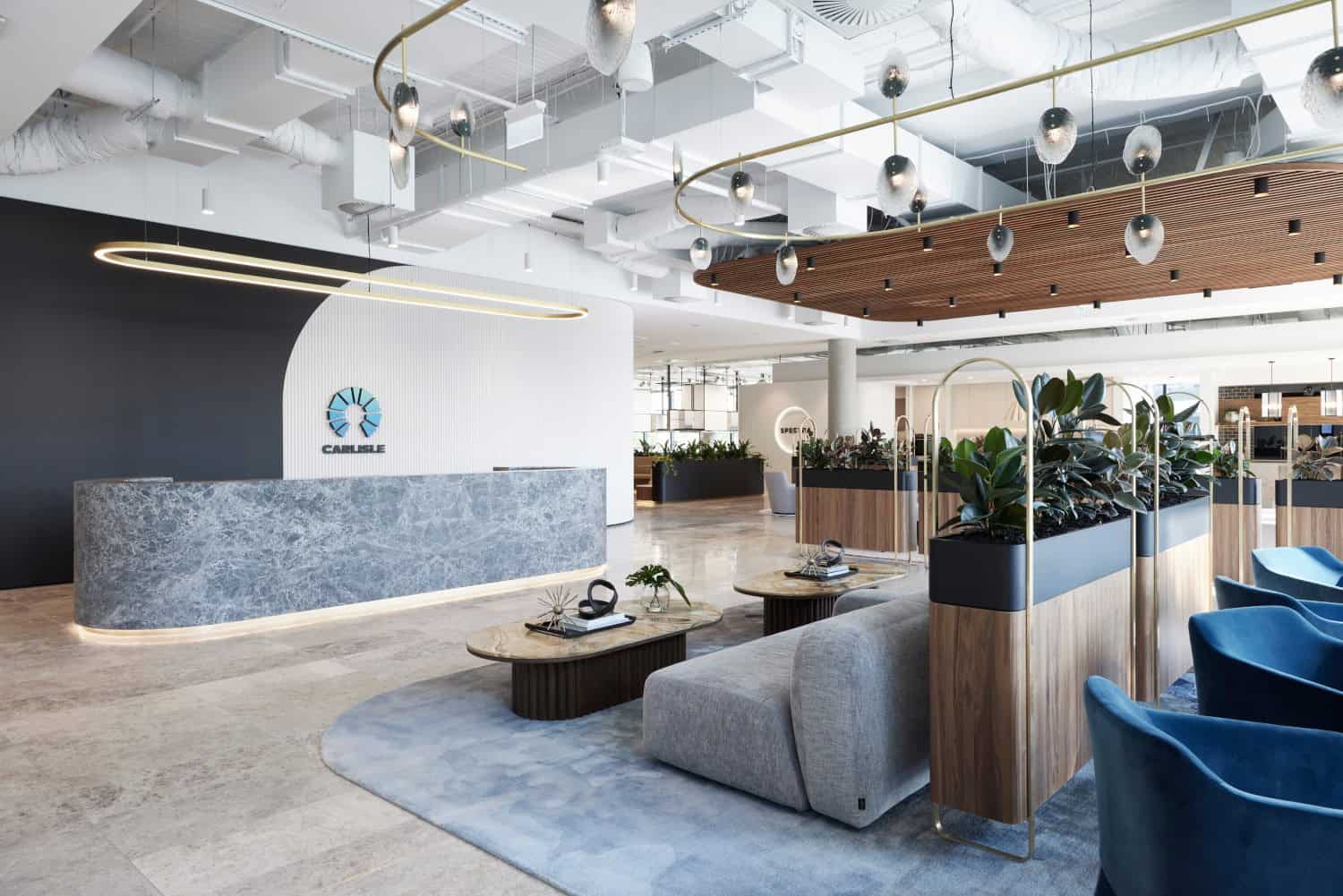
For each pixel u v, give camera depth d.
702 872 2.74
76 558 6.24
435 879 2.72
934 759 2.99
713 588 7.88
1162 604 4.29
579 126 7.09
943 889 2.64
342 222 10.04
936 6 4.84
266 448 9.46
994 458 3.11
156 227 8.66
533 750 3.83
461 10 4.90
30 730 4.13
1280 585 4.02
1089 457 3.73
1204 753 2.18
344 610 6.72
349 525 6.79
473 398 11.41
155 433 8.68
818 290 10.97
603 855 2.85
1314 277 9.91
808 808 3.21
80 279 8.22
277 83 6.12
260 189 9.38
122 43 7.09
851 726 2.99
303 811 3.23
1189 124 8.26
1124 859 1.96
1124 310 13.09
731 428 29.16
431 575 7.28
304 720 4.27
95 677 5.04
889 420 20.83
